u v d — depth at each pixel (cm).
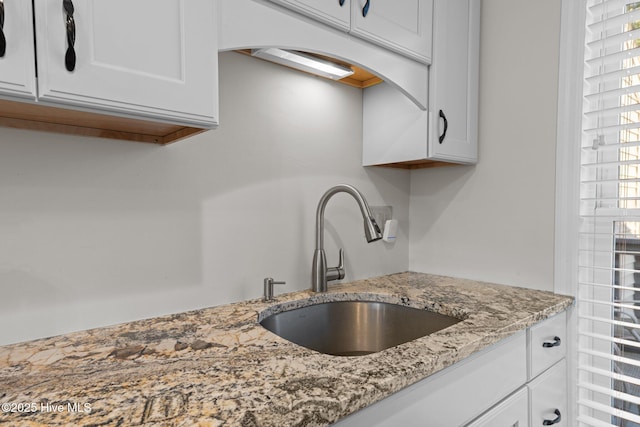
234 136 119
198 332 91
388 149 149
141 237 100
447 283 150
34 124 83
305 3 96
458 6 143
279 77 130
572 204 129
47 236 86
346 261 153
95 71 64
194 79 76
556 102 132
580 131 127
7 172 81
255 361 72
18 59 58
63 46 61
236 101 119
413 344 81
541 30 136
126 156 97
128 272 98
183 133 92
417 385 74
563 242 131
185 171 108
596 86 128
